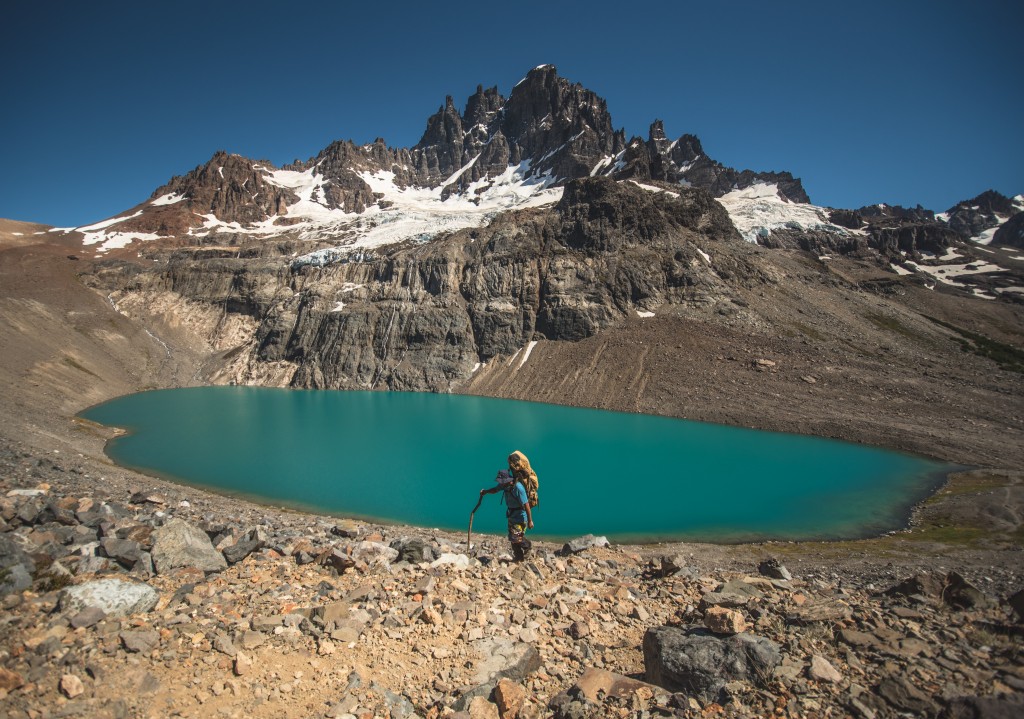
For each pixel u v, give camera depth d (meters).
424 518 32.03
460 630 8.55
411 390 106.25
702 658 6.48
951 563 23.73
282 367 119.25
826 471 48.03
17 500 12.24
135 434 56.84
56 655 6.64
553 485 41.84
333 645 7.62
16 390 63.31
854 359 87.69
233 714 6.03
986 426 63.28
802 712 5.60
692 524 32.81
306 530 19.44
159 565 10.19
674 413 76.81
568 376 94.12
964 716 5.21
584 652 8.12
